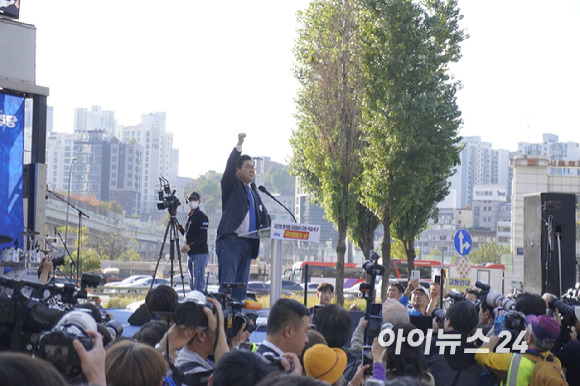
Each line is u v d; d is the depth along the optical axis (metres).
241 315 5.52
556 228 16.22
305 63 30.48
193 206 10.88
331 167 29.59
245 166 9.00
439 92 30.39
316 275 57.78
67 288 5.29
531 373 6.21
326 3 30.48
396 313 6.08
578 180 62.31
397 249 68.31
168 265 56.69
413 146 29.14
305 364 4.84
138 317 10.94
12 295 4.72
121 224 108.00
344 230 30.38
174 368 4.36
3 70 17.17
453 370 6.46
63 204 77.06
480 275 46.41
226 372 3.34
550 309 8.27
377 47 29.83
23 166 17.56
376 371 5.39
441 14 30.64
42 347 3.06
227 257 8.86
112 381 3.31
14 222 17.02
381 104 29.00
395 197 29.66
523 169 63.50
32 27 17.70
